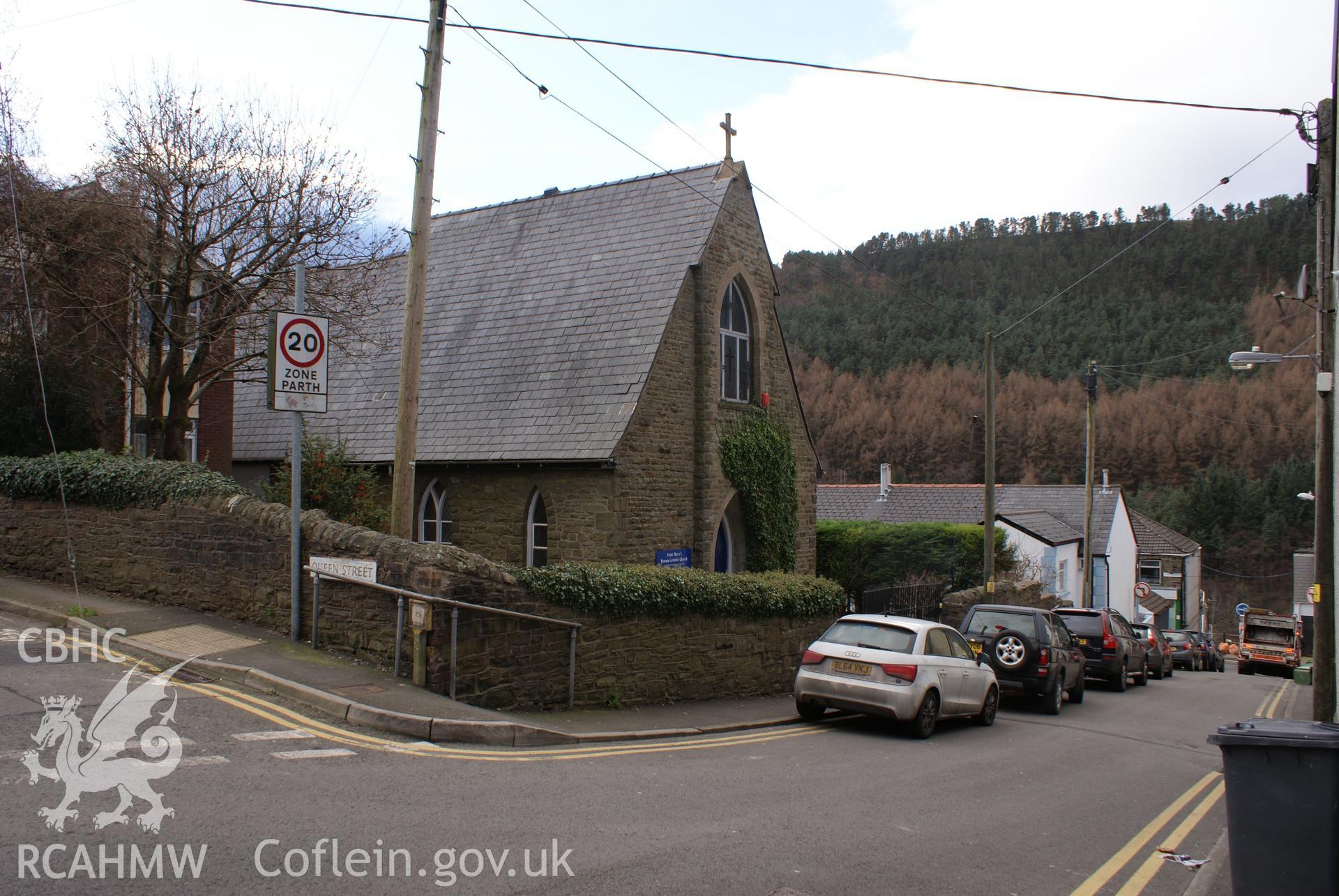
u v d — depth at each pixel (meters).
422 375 22.44
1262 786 5.88
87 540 14.80
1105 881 6.91
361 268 20.75
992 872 6.81
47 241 17.12
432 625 10.71
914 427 73.69
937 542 29.34
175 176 17.47
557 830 6.72
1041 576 37.81
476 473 20.31
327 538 12.04
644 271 21.28
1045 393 76.00
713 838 6.90
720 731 12.39
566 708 12.39
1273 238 83.31
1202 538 73.56
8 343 17.39
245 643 11.79
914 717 12.88
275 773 7.46
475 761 8.73
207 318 18.36
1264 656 44.97
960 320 72.81
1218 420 74.88
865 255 92.62
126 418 20.09
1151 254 84.88
